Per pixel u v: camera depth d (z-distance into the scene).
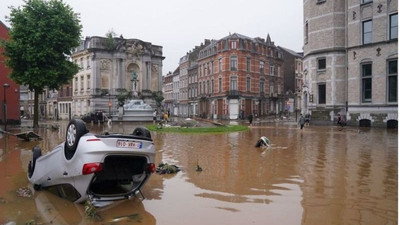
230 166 9.99
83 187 5.64
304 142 16.81
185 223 5.12
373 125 28.73
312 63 33.38
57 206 5.91
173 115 91.44
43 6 27.39
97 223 5.10
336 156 11.92
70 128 6.11
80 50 58.72
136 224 5.07
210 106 66.31
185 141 17.55
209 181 7.96
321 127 29.59
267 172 9.05
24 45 26.50
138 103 49.88
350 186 7.43
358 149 13.87
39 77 27.08
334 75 31.64
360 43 29.67
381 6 28.20
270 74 67.50
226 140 18.06
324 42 32.34
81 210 5.68
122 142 5.79
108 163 6.33
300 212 5.62
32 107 77.31
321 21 32.62
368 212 5.62
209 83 66.88
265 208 5.84
